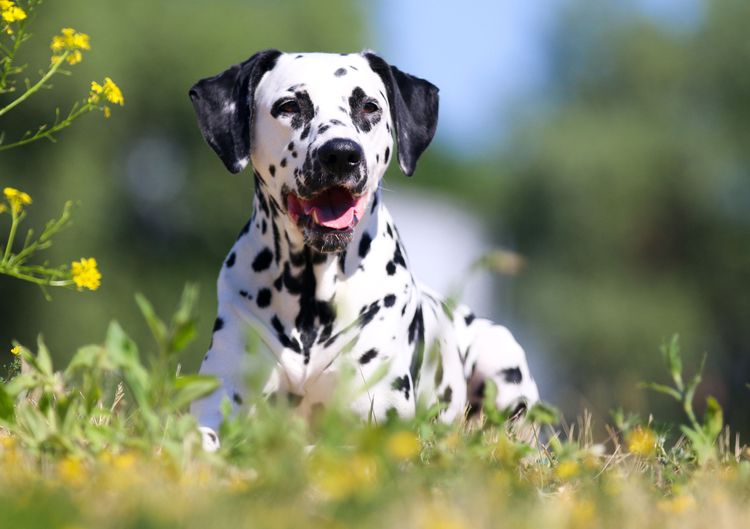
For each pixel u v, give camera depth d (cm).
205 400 920
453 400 1062
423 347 1013
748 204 4925
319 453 657
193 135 3781
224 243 3888
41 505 538
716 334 4888
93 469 648
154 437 686
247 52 3712
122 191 3709
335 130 913
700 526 606
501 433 784
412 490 605
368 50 999
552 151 4841
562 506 631
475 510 582
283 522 538
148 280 3703
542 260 4869
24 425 730
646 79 5059
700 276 4888
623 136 4853
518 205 4947
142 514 530
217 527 523
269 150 951
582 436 980
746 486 733
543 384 4809
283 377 945
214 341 952
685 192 4859
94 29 3453
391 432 694
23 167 3466
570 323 4725
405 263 1002
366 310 955
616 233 4800
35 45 3350
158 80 3666
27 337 3481
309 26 3875
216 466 683
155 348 3619
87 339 3494
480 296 4916
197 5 3781
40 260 3462
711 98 5072
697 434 843
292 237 938
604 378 4716
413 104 1020
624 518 619
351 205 923
